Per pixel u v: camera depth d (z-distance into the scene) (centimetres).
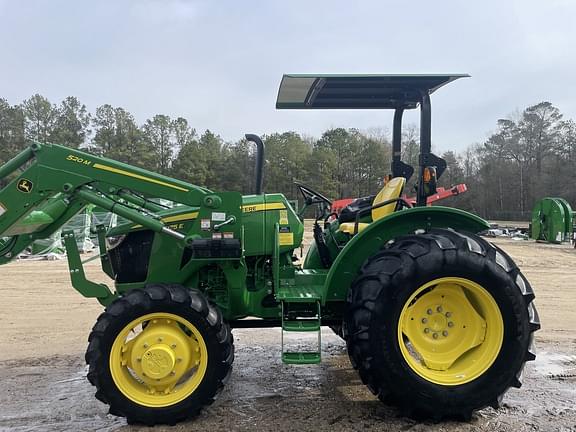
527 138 5822
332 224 486
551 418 347
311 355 349
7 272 1070
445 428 330
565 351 514
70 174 364
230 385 418
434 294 350
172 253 386
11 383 432
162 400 339
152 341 339
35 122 4922
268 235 397
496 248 356
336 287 367
